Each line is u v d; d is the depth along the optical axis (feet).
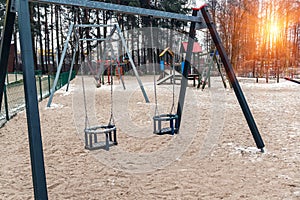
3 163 10.19
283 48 79.97
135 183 8.30
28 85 6.17
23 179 8.75
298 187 7.83
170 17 11.25
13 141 13.24
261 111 21.09
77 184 8.29
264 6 77.46
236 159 10.28
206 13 11.71
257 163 9.83
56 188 8.03
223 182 8.25
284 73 65.67
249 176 8.67
